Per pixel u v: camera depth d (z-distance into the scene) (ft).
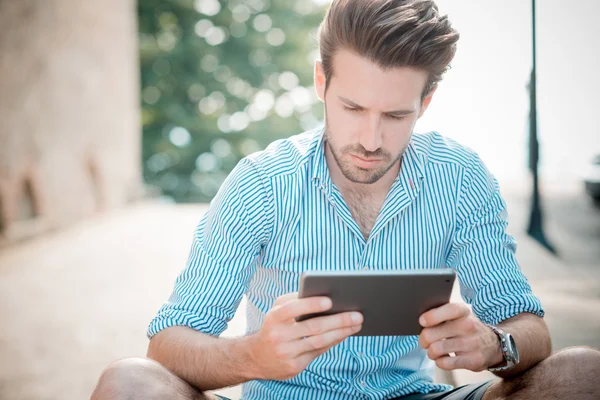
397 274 4.64
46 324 14.49
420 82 5.50
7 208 26.25
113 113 39.60
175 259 21.97
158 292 17.33
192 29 63.26
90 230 30.14
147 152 61.16
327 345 4.79
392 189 6.01
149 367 5.09
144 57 60.90
